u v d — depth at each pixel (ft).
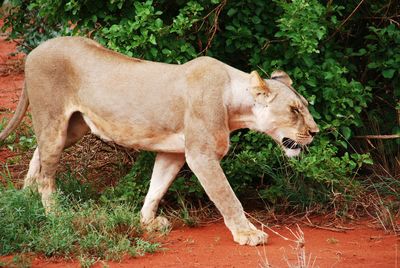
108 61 35.09
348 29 42.16
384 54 41.09
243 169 38.01
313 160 37.04
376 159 42.27
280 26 36.94
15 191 33.76
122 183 37.93
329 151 37.91
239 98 33.76
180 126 33.99
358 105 40.73
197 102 33.27
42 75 35.63
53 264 30.48
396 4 41.73
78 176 41.29
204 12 38.70
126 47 36.96
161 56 37.76
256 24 38.91
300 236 34.14
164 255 31.68
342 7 39.17
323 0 41.63
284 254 31.60
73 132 36.94
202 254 31.76
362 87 39.86
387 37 40.75
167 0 39.14
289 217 37.40
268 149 38.01
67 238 31.53
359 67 42.65
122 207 34.96
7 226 31.55
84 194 37.88
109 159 43.04
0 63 68.03
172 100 33.91
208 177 33.27
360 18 42.06
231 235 34.53
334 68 38.70
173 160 35.55
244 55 40.04
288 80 34.83
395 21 41.11
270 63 38.78
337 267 29.96
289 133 33.60
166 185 35.60
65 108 35.73
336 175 38.19
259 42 38.47
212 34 38.37
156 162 35.76
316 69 38.70
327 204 38.24
